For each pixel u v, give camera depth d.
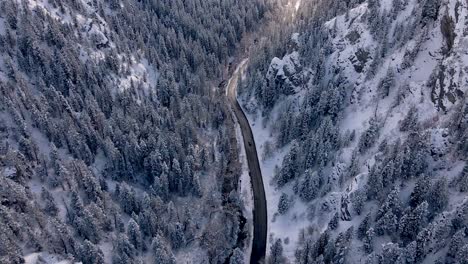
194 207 140.62
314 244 110.12
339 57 154.88
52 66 161.00
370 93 140.50
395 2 147.00
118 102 166.00
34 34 164.25
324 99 146.88
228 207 140.00
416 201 101.69
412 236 98.06
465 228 90.50
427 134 108.88
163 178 138.00
